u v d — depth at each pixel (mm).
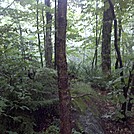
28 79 5332
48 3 9516
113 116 6035
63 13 4137
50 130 4922
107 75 7969
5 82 4754
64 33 4164
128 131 5629
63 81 4152
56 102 5609
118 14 6594
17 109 4934
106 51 9250
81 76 8273
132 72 5566
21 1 7035
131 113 5980
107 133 5504
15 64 5281
